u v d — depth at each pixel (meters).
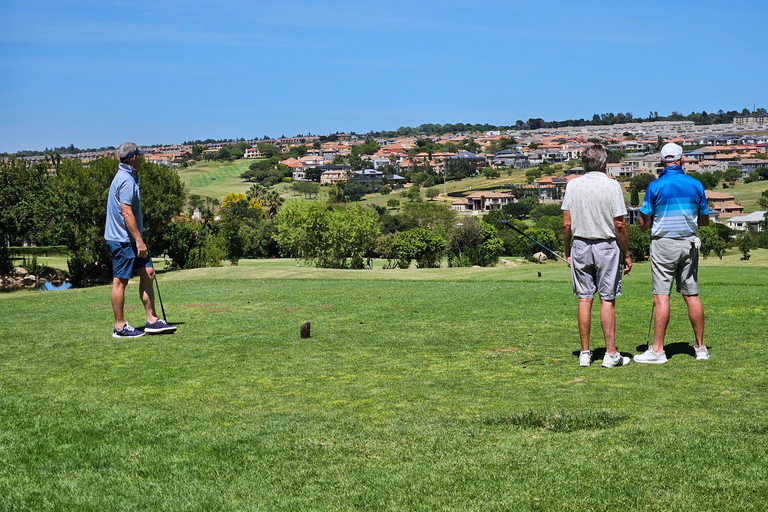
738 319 9.21
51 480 3.98
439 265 66.06
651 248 6.87
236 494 3.76
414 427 4.86
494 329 9.23
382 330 9.38
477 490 3.71
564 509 3.44
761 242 92.00
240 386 6.35
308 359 7.53
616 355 6.75
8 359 7.66
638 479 3.74
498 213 109.19
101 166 45.41
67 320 10.79
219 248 58.84
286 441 4.62
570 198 6.75
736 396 5.44
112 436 4.78
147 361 7.50
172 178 47.59
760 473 3.75
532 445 4.38
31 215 68.44
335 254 64.19
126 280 9.03
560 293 13.20
